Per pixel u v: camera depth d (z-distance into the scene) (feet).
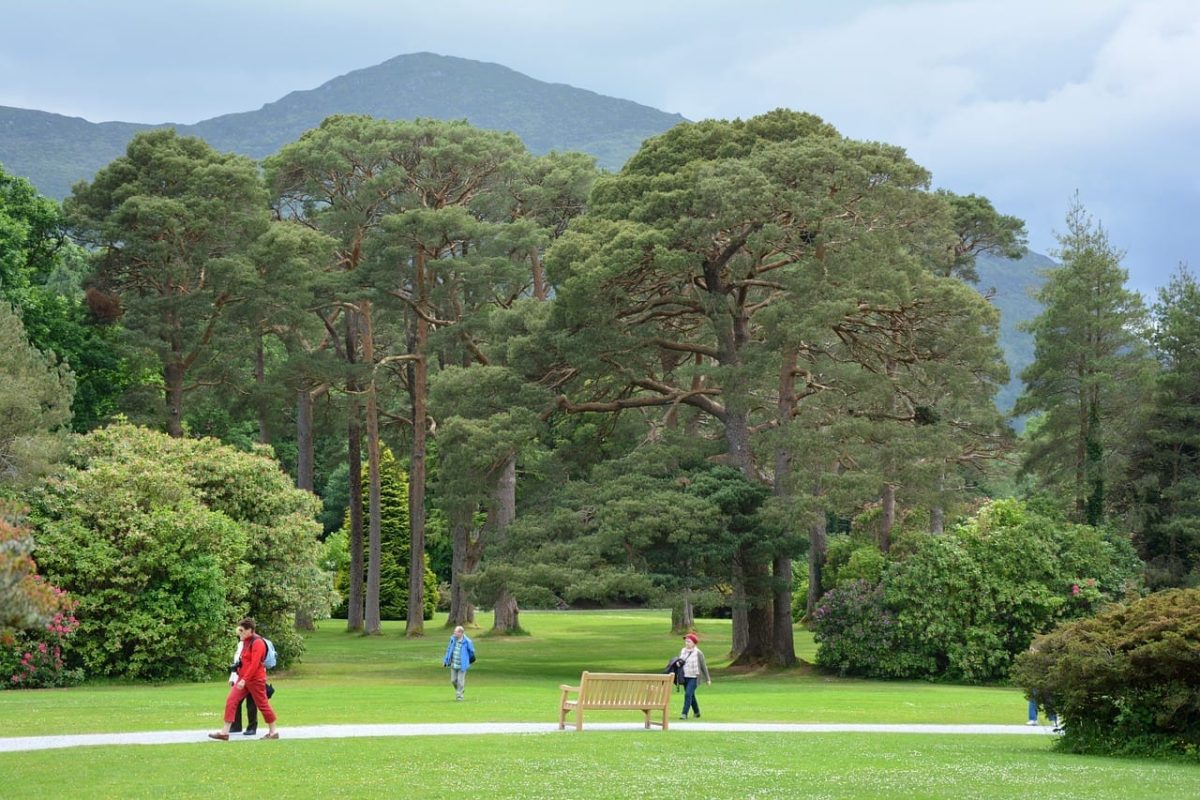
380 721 84.02
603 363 159.43
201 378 214.28
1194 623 70.95
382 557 283.59
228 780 55.52
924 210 155.33
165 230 199.41
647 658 179.63
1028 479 279.08
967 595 149.89
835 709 104.27
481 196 224.12
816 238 150.30
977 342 160.25
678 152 166.09
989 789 55.77
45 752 64.03
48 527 122.01
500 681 136.67
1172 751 71.20
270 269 204.85
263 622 141.38
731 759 65.05
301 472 238.27
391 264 209.15
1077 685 73.20
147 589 126.31
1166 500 198.08
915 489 162.81
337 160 216.13
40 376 137.49
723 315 158.51
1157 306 211.00
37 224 205.98
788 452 157.99
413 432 231.30
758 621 162.71
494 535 157.07
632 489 147.84
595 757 64.39
